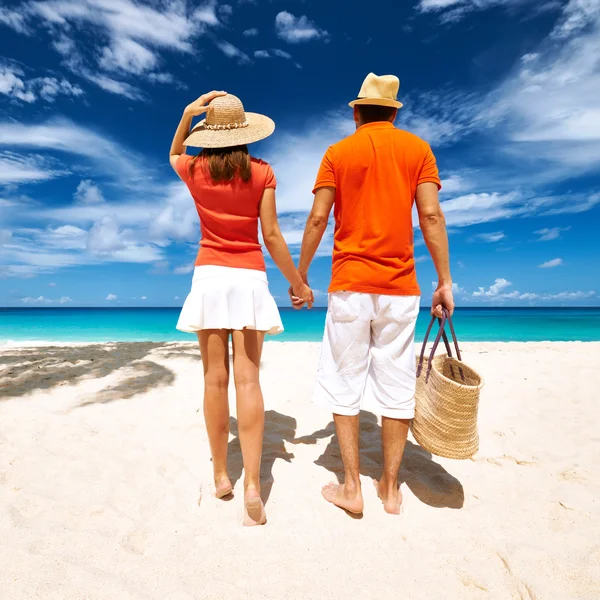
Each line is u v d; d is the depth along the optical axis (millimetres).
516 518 2275
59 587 1643
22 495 2326
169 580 1713
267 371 5578
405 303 2195
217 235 2236
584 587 1724
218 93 2250
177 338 20078
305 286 2455
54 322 34750
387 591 1694
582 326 30891
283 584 1716
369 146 2160
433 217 2191
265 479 2617
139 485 2512
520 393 4488
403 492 2518
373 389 2324
